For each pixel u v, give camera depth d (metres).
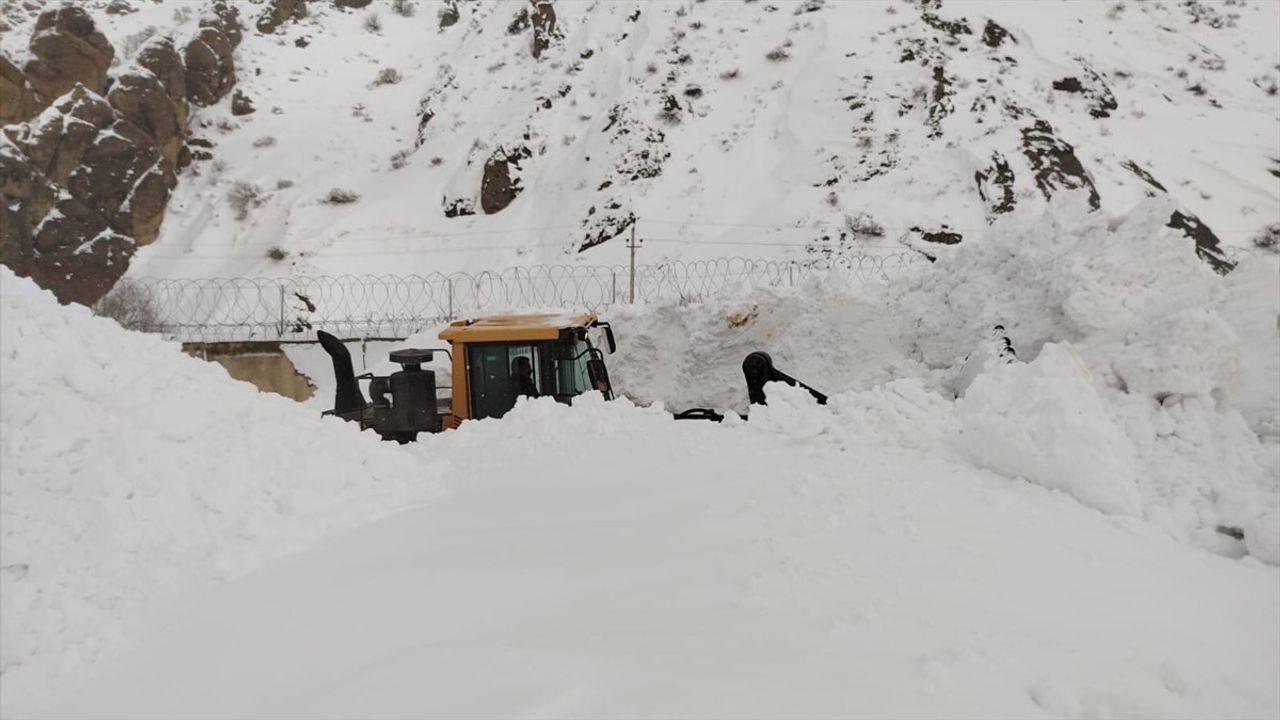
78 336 3.59
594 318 10.09
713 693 1.95
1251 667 2.60
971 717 1.94
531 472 4.71
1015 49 38.62
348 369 8.70
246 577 3.03
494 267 31.03
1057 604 2.84
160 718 2.14
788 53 38.38
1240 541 4.16
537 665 2.08
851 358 9.44
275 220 35.19
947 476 4.40
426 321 21.56
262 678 2.27
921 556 3.13
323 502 3.67
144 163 36.00
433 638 2.41
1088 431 4.26
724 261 28.08
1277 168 33.00
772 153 33.66
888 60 36.22
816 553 3.09
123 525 2.93
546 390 8.94
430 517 3.78
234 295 30.83
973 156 30.22
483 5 52.84
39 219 33.12
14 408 3.04
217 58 43.12
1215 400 5.06
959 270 8.95
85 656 2.51
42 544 2.74
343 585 2.88
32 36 35.81
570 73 40.41
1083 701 2.12
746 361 7.65
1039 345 7.55
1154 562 3.52
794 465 4.56
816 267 26.66
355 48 50.09
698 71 37.97
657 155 33.50
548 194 34.72
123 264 33.56
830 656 2.23
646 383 11.89
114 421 3.23
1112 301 6.49
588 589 2.76
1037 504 4.03
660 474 4.49
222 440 3.60
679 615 2.51
